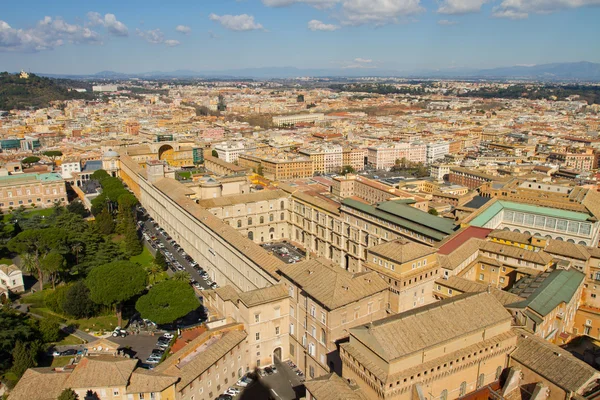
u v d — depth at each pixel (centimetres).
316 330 14975
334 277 15012
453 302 12938
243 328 16062
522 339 13300
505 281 18538
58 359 16425
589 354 14625
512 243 19550
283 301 16425
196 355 14262
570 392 11294
